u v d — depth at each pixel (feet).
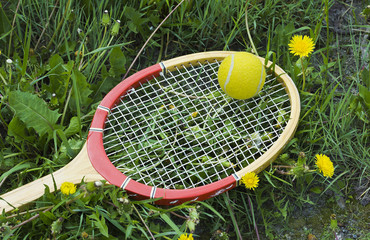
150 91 3.31
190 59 3.18
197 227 3.00
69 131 2.99
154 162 3.07
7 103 3.05
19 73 3.09
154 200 2.75
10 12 3.37
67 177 2.80
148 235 2.89
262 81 2.95
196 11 3.47
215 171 2.91
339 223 3.02
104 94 3.32
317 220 3.03
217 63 3.23
